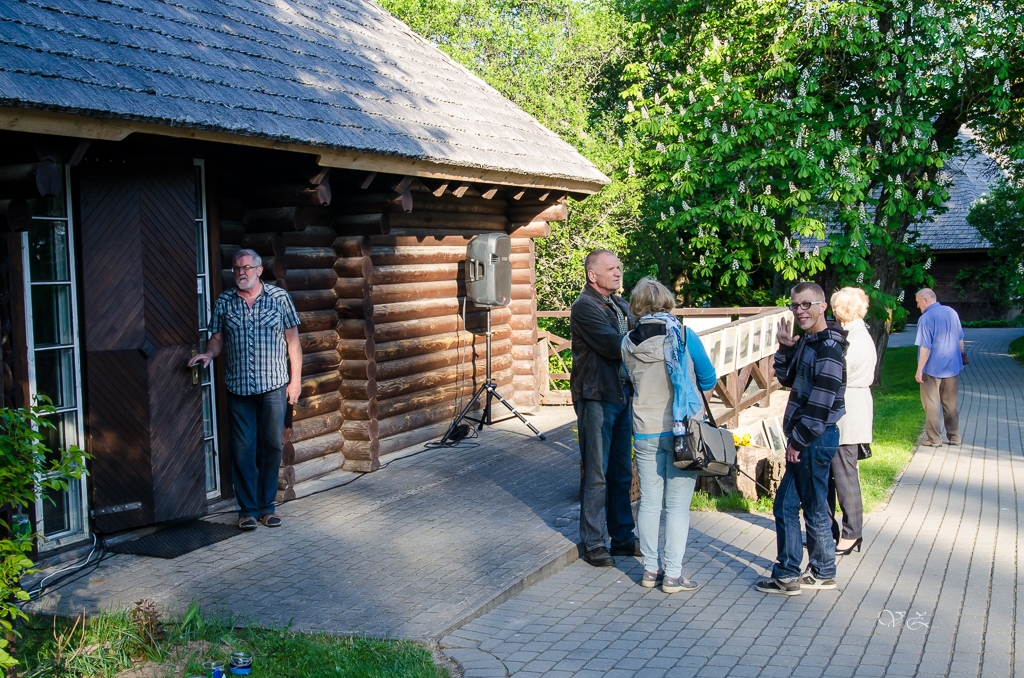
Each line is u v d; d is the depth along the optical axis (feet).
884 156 46.93
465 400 35.29
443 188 28.78
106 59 18.02
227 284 23.94
